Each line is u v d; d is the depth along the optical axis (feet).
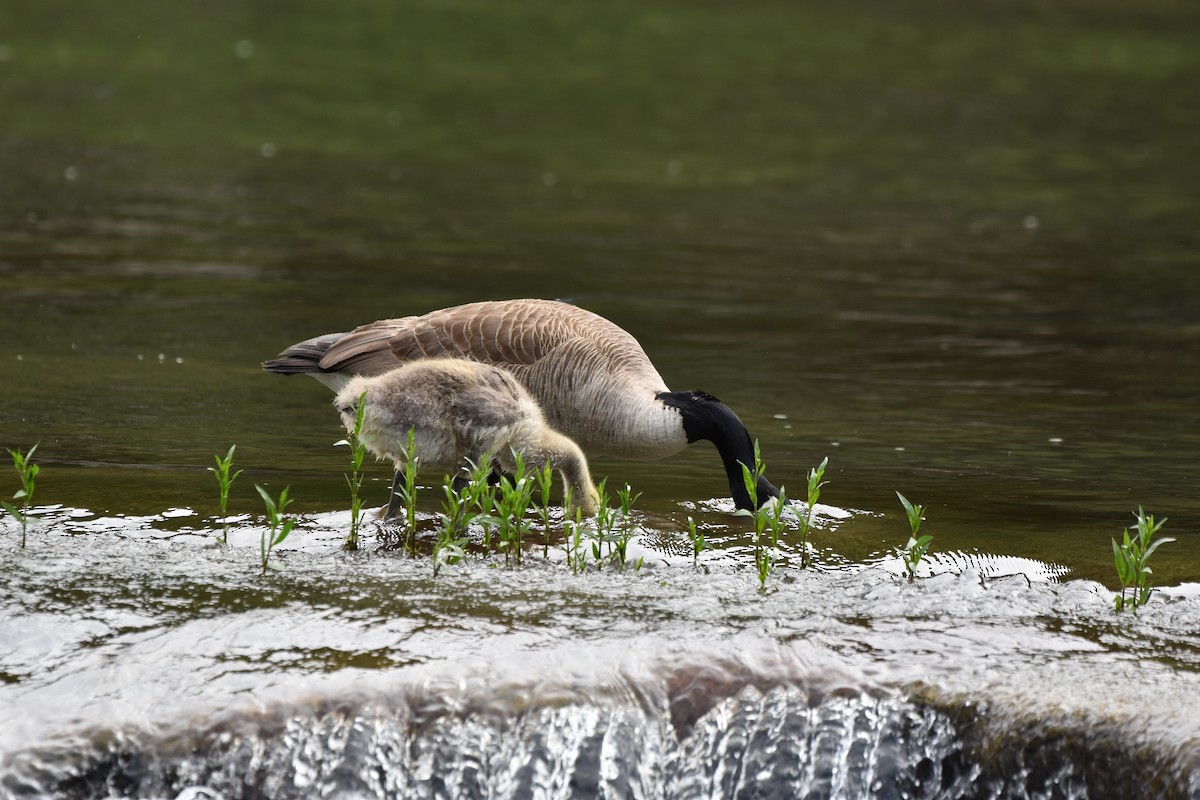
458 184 103.50
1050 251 89.30
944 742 25.66
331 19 187.62
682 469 42.75
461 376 34.53
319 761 24.49
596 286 74.33
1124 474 43.11
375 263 76.74
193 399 48.70
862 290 76.38
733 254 84.74
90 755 23.90
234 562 30.60
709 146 124.98
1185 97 161.68
